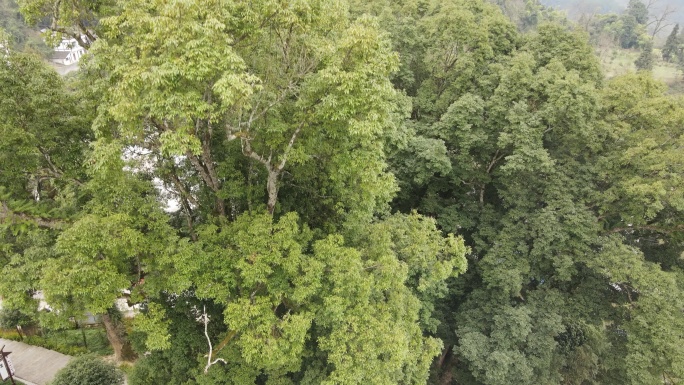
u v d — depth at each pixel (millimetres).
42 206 16078
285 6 12617
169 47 11211
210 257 14891
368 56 12930
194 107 11578
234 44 13211
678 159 20984
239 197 16828
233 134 13547
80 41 17438
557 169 24328
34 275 14203
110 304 13977
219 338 18594
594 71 28047
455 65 28188
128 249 13844
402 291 18484
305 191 19344
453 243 18797
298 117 14641
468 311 25562
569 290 25609
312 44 13953
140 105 11844
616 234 23266
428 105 28109
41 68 16078
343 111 12781
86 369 21875
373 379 15398
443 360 29016
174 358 18109
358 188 17078
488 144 25297
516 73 24422
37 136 15781
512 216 24703
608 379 23984
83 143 17297
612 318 23922
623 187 21828
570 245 23250
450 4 30000
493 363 21750
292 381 18562
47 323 15117
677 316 20359
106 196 14852
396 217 20562
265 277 15000
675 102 22641
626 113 24141
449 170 23938
